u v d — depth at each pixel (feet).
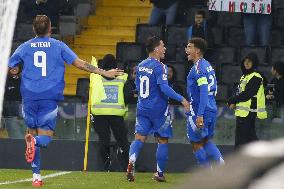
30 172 120.67
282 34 160.56
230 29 160.56
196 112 98.48
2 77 101.76
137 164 125.29
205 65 97.60
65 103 126.52
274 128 123.75
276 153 13.65
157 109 103.86
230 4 144.46
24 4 161.58
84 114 126.00
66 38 170.91
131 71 136.67
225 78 145.38
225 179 13.50
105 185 102.17
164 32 157.48
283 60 150.71
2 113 126.62
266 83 129.18
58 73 92.32
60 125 126.93
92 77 121.60
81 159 126.52
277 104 123.95
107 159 123.65
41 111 92.63
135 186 102.01
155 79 102.58
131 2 178.60
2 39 116.16
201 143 100.32
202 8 163.43
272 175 13.30
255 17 153.79
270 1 145.48
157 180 108.27
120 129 121.49
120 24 175.52
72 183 103.86
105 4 178.40
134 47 153.89
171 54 152.87
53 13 162.81
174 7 160.97
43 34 92.63
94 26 174.81
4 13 119.55
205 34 152.56
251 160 13.61
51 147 126.93
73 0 171.83
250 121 117.80
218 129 124.47
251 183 13.28
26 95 92.38
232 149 123.85
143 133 105.50
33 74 92.22
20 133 126.82
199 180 13.69
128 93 120.47
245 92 114.73
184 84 129.59
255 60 115.34
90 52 170.81
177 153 124.47
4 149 127.03
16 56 92.99
